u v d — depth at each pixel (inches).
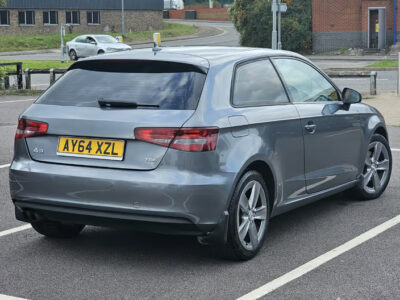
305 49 1878.7
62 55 1546.5
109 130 197.9
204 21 3607.3
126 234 243.4
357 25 1797.5
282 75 237.3
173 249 225.0
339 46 1819.6
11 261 213.2
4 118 599.8
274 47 1184.8
